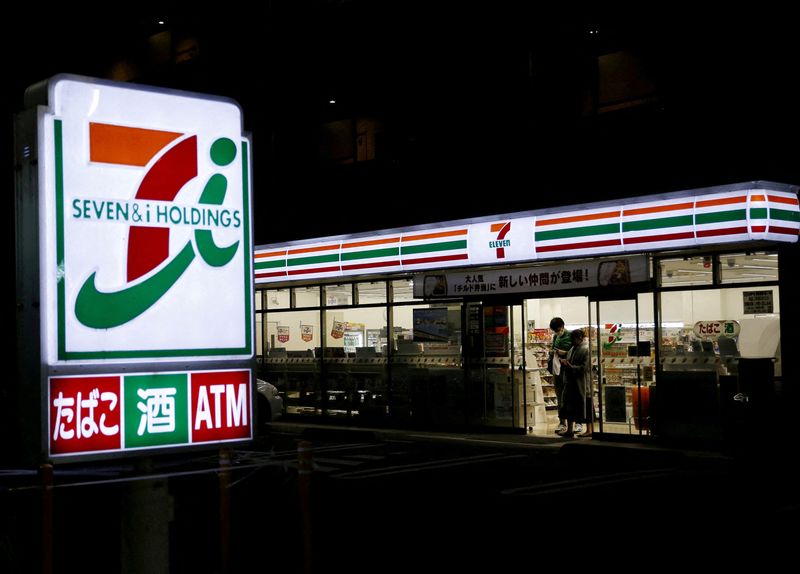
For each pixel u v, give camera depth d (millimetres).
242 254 4543
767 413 13883
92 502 11453
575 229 16359
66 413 3973
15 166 4184
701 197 14609
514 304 18359
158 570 4523
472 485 12070
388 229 19859
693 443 15234
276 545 8836
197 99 4422
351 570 7754
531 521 9594
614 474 12711
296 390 22969
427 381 19875
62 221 3994
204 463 15188
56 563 8281
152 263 4242
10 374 17688
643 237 15312
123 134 4184
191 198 4391
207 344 4398
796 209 14414
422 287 19750
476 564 7844
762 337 14641
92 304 4062
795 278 14227
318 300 22531
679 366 15555
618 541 8539
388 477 13031
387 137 20953
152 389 4211
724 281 15117
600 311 16719
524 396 18141
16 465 14719
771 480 11961
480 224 18094
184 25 26859
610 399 16562
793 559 7680
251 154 4617
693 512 9844
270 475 13719
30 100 4148
